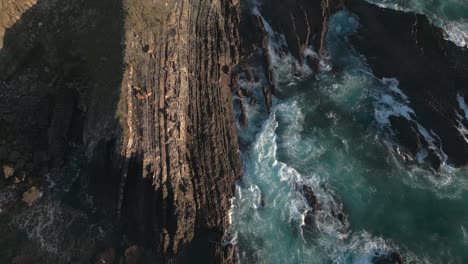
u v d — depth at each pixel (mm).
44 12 44344
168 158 41312
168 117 42281
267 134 46688
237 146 45625
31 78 44781
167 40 44969
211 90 46656
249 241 41219
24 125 44375
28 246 40312
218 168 43562
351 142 46500
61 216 41844
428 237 41344
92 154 42031
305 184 43781
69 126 44344
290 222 42000
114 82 41625
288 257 40375
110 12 43938
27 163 42969
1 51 42906
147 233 40469
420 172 44656
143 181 40156
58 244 40531
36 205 42156
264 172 44500
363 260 40031
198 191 42156
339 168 44969
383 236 41312
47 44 44562
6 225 41000
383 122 47312
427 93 46594
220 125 45781
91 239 40781
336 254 40406
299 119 47875
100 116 41938
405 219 42281
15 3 42844
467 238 41219
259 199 43188
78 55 44438
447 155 44969
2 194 42062
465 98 46250
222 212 42125
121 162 40094
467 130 45375
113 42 42969
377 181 44281
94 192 42188
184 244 40500
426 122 46031
